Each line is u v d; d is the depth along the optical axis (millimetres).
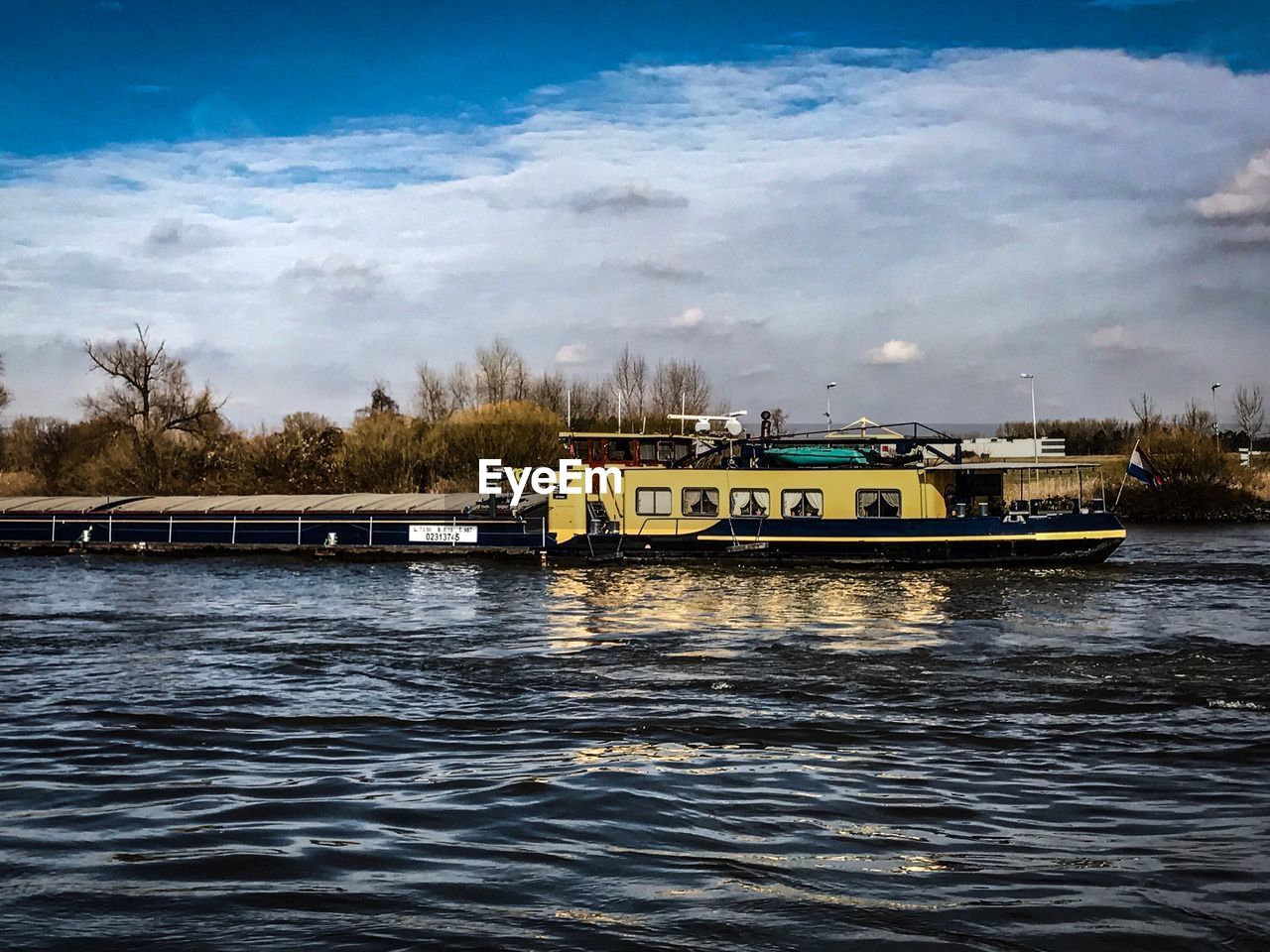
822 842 11000
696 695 18234
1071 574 35500
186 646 23453
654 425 69625
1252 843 10953
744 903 9414
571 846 10844
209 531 45312
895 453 38969
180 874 10102
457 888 9766
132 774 13664
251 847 10828
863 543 37219
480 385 82750
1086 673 19766
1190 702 17438
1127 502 64500
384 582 35594
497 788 12812
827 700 17766
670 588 33281
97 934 8820
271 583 35688
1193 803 12328
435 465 64812
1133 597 30391
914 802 12305
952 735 15445
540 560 40281
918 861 10453
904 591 32000
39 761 14375
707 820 11664
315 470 66688
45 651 22828
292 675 20156
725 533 38375
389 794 12625
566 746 14992
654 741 15219
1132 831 11344
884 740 15211
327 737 15602
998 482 39188
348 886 9805
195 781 13297
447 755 14562
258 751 14852
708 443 41219
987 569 36688
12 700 18031
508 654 22391
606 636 24656
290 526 44312
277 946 8602
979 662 20922
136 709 17359
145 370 78500
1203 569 36562
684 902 9438
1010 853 10688
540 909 9289
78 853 10703
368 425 66750
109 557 45000
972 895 9578
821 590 32375
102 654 22359
